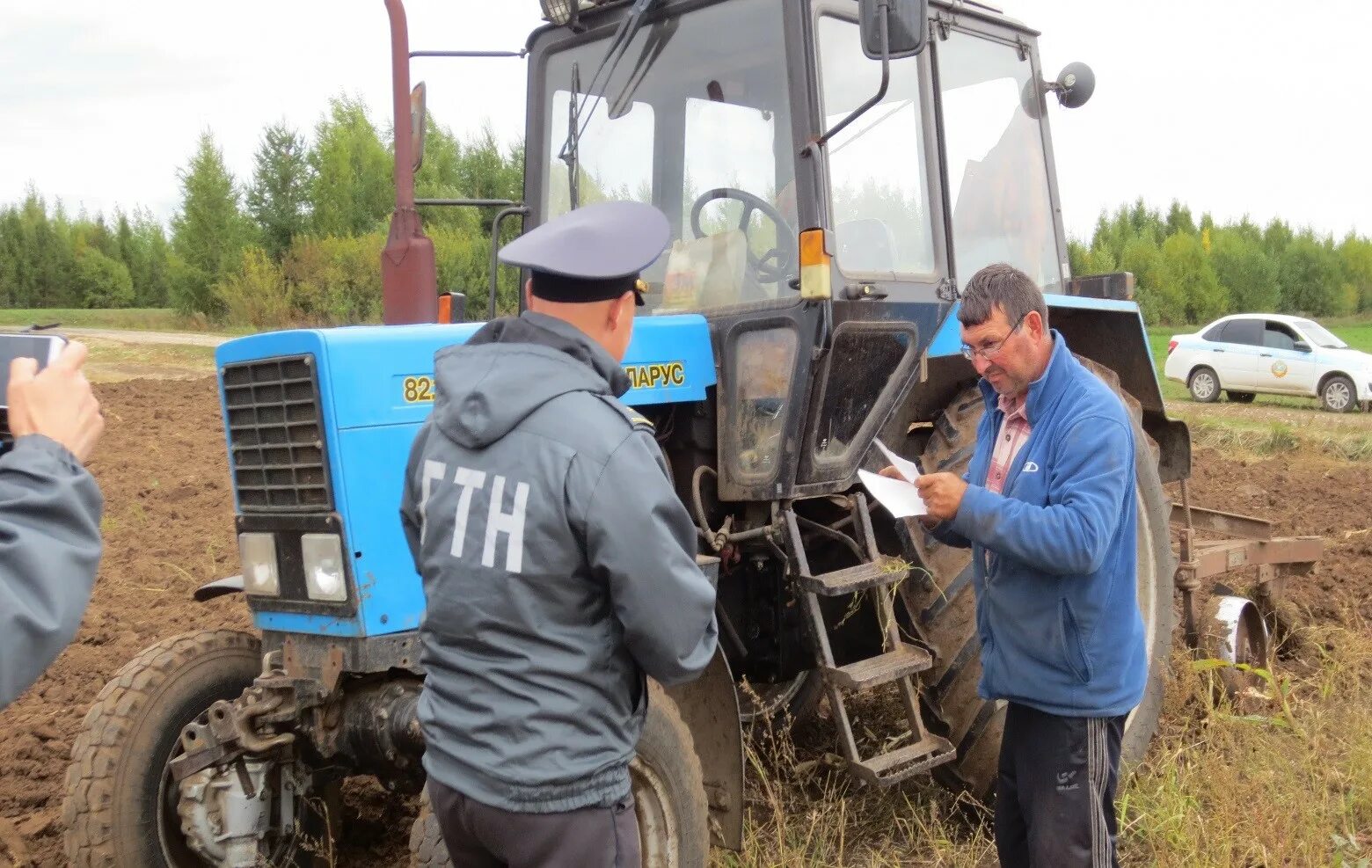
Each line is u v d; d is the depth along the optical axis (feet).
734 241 12.10
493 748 6.31
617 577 6.20
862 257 11.98
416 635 9.62
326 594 9.53
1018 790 9.13
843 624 12.78
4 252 142.20
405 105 12.26
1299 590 20.12
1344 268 155.63
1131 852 11.78
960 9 13.39
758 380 11.75
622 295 6.82
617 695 6.55
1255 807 11.80
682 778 9.35
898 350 12.51
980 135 14.01
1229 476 32.65
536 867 6.35
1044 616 8.64
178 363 57.31
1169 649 13.62
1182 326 139.03
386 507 9.57
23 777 13.60
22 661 4.44
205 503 26.99
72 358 5.03
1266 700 14.79
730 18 12.10
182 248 104.37
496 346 6.68
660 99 12.73
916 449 14.30
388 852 11.98
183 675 10.48
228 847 9.89
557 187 13.66
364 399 9.54
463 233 89.97
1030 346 8.80
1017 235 14.65
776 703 14.26
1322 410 56.03
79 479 4.75
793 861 11.28
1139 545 13.69
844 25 12.01
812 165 11.25
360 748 9.60
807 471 11.66
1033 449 8.81
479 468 6.41
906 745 11.97
